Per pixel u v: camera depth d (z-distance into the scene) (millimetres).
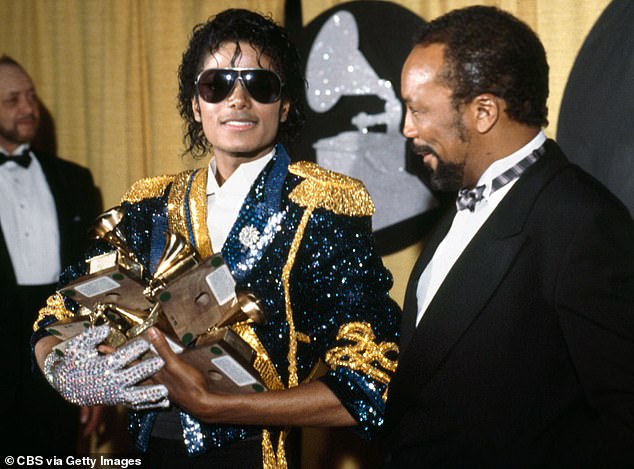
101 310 1716
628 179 2656
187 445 1729
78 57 3568
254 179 1834
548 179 1534
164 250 1692
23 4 3629
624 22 2660
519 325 1494
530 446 1482
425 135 1628
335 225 1784
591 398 1413
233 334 1614
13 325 3250
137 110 3453
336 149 3064
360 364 1705
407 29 2961
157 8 3350
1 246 3281
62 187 3473
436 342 1569
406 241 3006
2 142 3443
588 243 1423
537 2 2803
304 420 1669
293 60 1908
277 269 1765
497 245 1534
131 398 1619
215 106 1791
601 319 1392
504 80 1557
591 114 2717
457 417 1546
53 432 3342
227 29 1815
